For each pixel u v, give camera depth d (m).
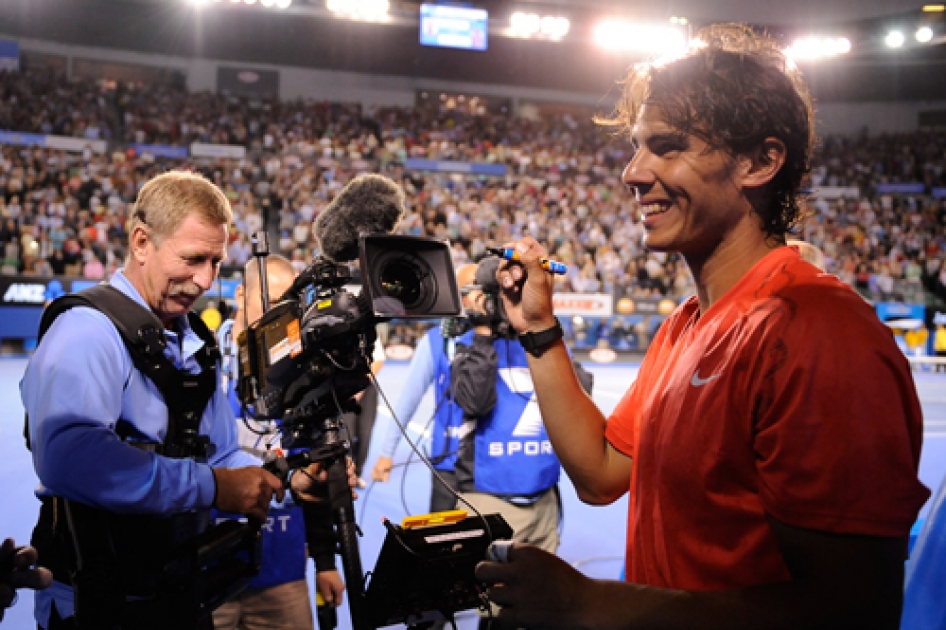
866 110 29.66
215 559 1.88
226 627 2.50
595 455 1.49
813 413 0.92
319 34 26.12
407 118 27.91
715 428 1.05
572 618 0.97
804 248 2.63
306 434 1.78
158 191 1.90
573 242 21.58
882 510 0.88
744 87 1.12
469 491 3.05
